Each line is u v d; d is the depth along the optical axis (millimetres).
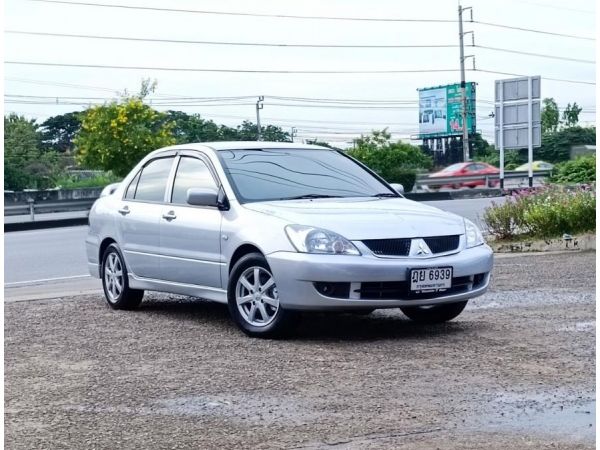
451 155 90312
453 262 7523
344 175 8742
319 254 7207
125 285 9320
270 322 7562
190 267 8367
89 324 8609
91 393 5984
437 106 88500
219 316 8922
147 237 8938
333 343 7379
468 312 8789
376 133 52375
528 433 4926
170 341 7645
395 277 7266
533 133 27844
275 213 7664
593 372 6242
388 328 8047
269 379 6215
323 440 4859
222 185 8234
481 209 26750
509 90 28328
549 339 7375
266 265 7539
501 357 6738
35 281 13453
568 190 16328
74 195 30938
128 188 9555
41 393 6020
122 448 4824
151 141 37844
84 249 18188
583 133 76375
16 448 4867
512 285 10594
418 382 6047
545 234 15383
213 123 68562
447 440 4824
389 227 7473
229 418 5316
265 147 8906
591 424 5070
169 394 5898
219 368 6582
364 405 5516
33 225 26047
